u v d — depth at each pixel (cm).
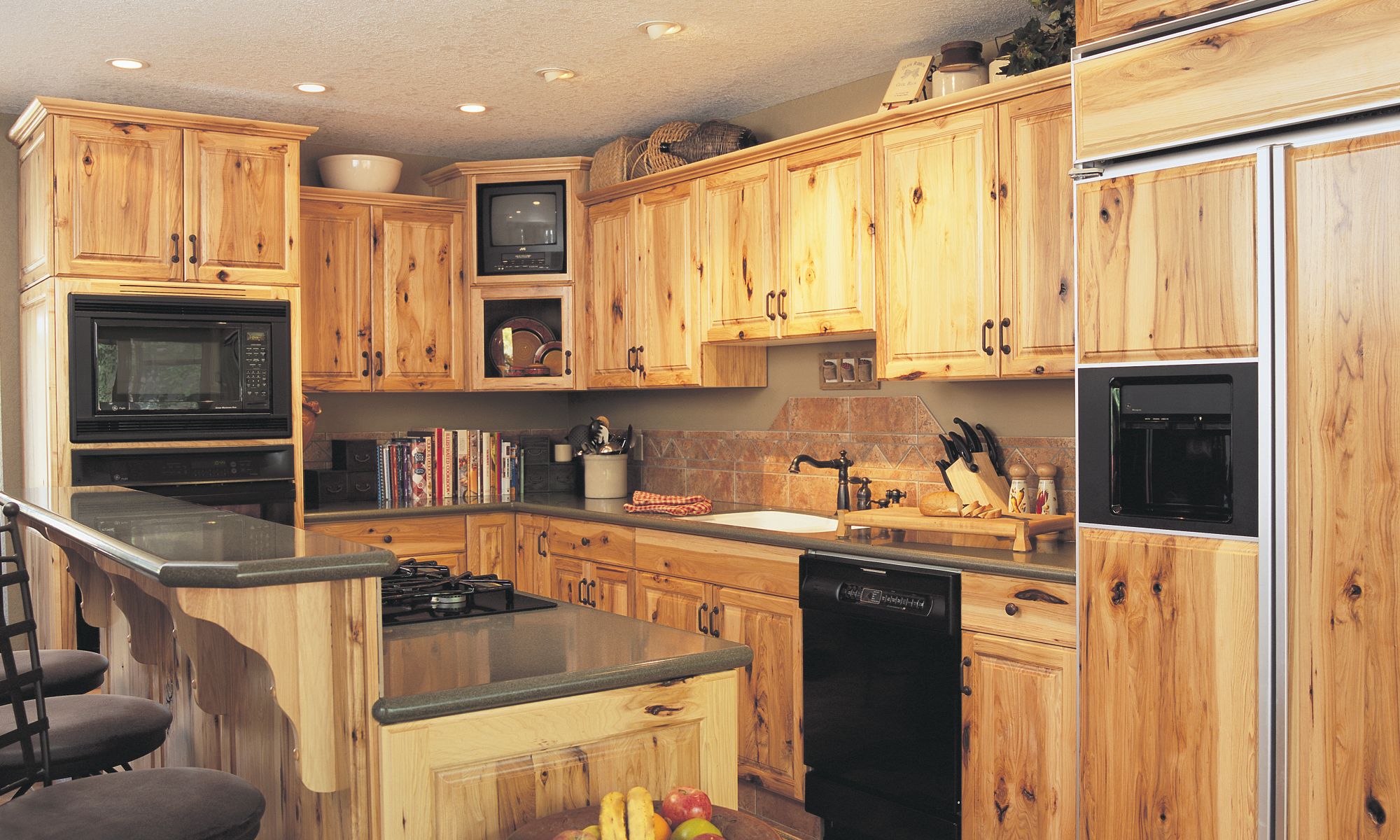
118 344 397
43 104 383
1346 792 218
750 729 363
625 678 172
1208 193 238
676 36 363
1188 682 242
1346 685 218
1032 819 280
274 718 203
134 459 400
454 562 468
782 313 392
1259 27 228
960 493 337
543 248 494
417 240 496
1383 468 213
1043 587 277
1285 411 225
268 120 467
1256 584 230
